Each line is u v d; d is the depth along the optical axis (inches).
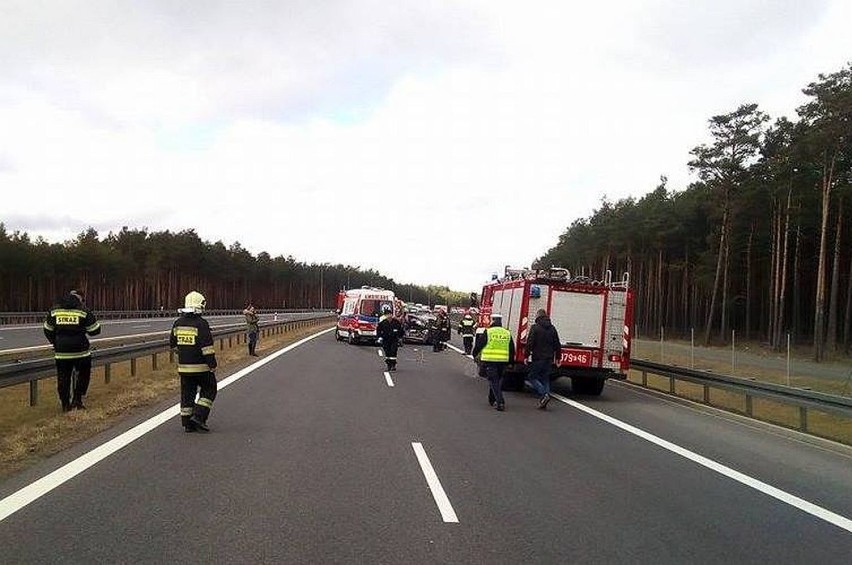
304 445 382.0
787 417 673.0
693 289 2787.9
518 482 312.2
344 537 231.5
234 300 4722.0
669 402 644.7
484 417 510.0
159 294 3777.1
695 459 376.2
